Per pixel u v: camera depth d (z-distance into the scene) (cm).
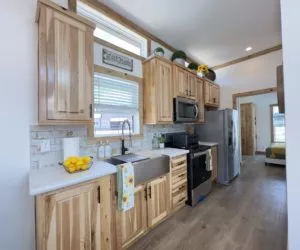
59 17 155
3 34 150
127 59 256
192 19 267
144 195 200
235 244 183
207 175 311
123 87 255
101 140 221
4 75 151
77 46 165
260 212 246
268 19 269
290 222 90
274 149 511
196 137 328
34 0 166
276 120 718
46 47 148
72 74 162
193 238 194
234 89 437
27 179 160
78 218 137
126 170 170
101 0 225
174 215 243
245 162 568
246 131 710
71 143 176
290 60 90
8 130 152
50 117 149
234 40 336
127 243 179
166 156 233
